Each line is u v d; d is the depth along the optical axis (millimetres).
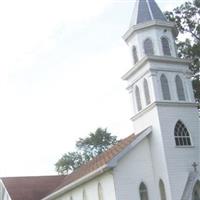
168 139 32188
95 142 69875
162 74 33844
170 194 30859
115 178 31188
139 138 32500
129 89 35906
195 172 31953
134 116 35156
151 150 32969
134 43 35844
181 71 34719
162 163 31719
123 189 31156
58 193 39219
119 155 31234
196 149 33031
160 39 35062
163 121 32500
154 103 32688
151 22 35094
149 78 33500
